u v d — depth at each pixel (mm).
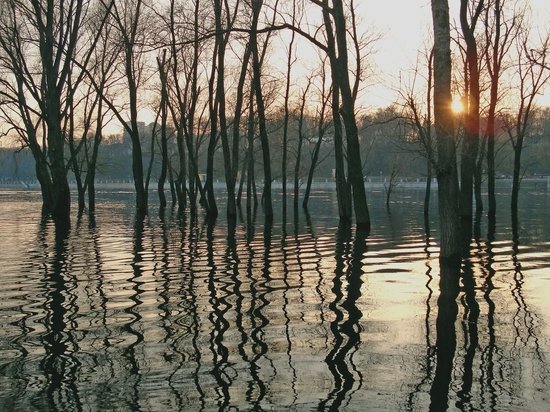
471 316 8617
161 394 5840
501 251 15992
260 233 23047
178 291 10734
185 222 29984
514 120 34156
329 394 5793
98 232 23875
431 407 5469
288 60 39250
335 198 62656
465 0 21016
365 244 18406
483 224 25656
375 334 7758
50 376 6363
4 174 154750
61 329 8188
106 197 71250
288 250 17016
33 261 14945
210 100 33938
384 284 11203
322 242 19234
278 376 6281
